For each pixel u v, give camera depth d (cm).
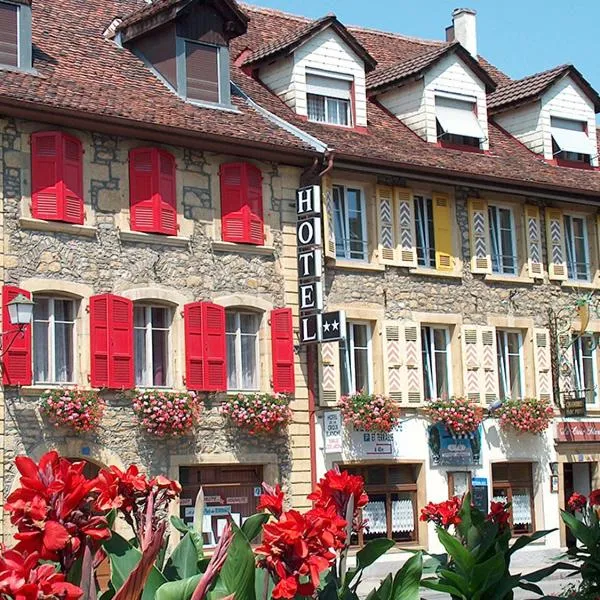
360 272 2583
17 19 2214
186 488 2273
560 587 2284
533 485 2841
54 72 2258
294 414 2411
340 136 2627
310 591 633
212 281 2339
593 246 3045
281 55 2662
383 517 2573
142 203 2255
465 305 2756
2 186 2086
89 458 2131
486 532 1048
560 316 2931
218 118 2392
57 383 2136
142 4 2738
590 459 2942
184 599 583
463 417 2652
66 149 2161
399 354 2617
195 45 2450
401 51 3306
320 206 2441
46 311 2145
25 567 497
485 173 2738
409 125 2866
